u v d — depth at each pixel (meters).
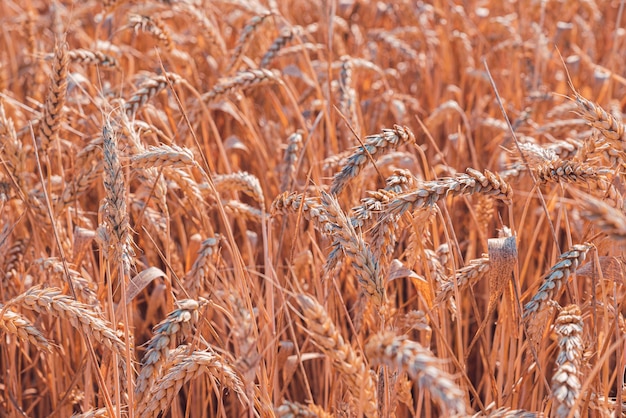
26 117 5.50
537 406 2.80
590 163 2.69
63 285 3.12
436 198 2.22
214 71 5.69
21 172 3.29
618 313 2.58
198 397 3.38
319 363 3.51
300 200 2.66
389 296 3.32
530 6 6.52
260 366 2.64
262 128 5.11
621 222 1.66
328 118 4.03
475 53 6.57
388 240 2.29
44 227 3.36
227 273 3.94
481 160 5.33
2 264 3.45
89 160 3.43
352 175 2.50
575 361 2.03
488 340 3.14
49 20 6.66
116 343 2.36
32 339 2.47
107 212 2.34
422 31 6.26
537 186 2.59
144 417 2.23
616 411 2.44
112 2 4.85
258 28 4.49
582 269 2.53
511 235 2.48
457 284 2.59
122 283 2.34
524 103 5.57
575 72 5.86
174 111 4.82
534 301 2.26
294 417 1.95
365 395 2.00
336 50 6.00
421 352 1.71
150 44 6.98
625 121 4.61
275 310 3.52
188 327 2.25
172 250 3.50
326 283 2.92
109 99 4.20
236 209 3.58
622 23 7.95
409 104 5.60
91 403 3.09
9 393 3.22
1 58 6.67
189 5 4.85
